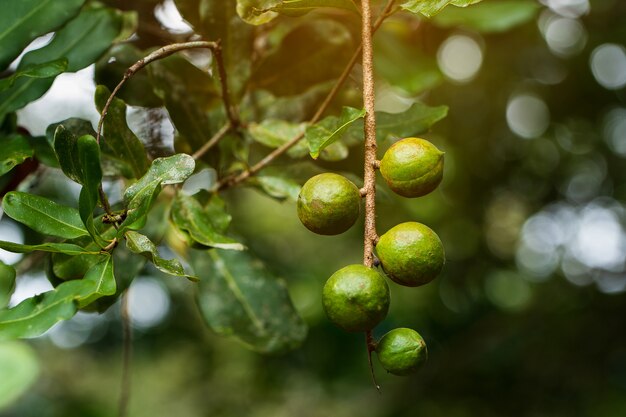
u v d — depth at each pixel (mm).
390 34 824
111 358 2094
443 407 1413
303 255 1648
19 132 634
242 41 625
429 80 822
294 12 517
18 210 484
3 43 572
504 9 818
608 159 1334
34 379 567
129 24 639
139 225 481
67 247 482
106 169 580
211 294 677
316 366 1477
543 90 1212
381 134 614
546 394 1411
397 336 473
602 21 1128
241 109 650
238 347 1539
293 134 620
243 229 1327
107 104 501
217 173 627
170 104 608
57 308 457
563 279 1468
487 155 1253
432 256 474
